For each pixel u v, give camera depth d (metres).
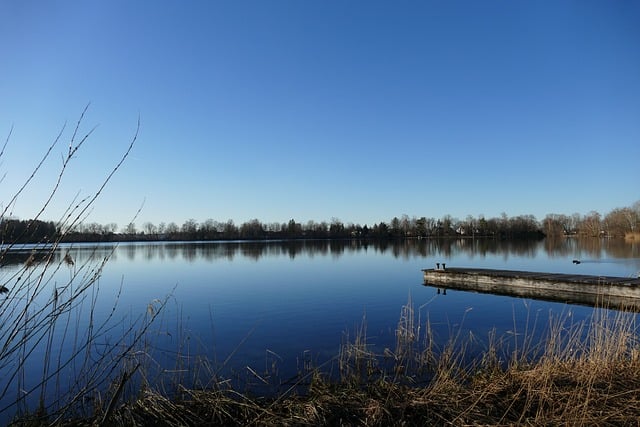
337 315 16.00
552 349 7.36
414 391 6.41
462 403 5.88
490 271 26.08
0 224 3.15
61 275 21.09
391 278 29.20
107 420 4.20
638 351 7.35
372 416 5.41
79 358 9.73
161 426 5.28
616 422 5.14
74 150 3.35
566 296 20.09
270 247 88.75
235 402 5.92
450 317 15.51
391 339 11.95
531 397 5.76
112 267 40.50
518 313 16.23
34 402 7.12
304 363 9.63
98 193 3.51
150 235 129.62
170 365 9.16
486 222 130.38
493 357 8.62
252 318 15.45
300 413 5.59
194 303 18.95
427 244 93.44
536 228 123.81
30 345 10.97
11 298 3.26
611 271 30.28
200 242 139.00
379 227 142.00
